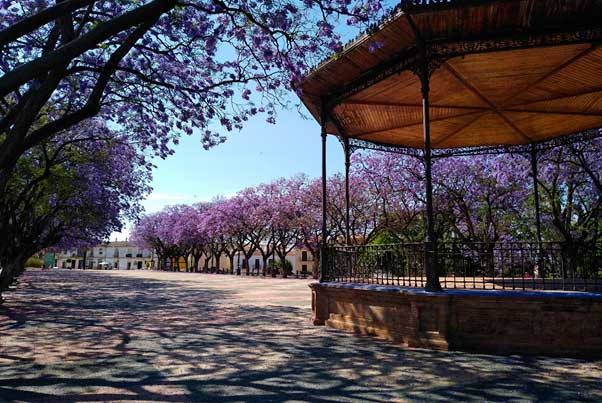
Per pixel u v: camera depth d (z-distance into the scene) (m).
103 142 15.55
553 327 6.83
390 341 8.03
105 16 7.89
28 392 5.06
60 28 7.47
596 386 5.16
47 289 23.44
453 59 8.12
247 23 7.70
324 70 8.79
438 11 6.68
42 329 10.21
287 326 10.29
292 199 38.31
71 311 13.97
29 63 4.05
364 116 11.08
